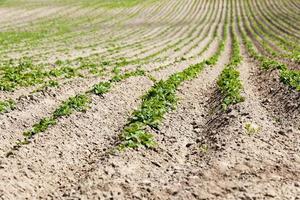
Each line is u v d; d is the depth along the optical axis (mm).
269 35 54875
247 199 10570
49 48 42625
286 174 12273
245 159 13070
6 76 24688
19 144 14352
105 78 25922
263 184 11461
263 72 29125
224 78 25469
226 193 11016
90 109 18344
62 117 16734
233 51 42531
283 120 17516
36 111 18375
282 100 20062
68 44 46219
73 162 13625
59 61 32438
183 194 10930
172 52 41688
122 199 10930
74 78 25750
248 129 15516
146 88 23984
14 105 18578
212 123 17484
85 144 15109
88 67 29969
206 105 21156
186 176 12125
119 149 13656
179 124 17359
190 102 21500
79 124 16516
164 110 18156
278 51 41594
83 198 10969
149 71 28484
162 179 12023
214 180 11734
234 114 17328
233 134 15070
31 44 45438
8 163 12703
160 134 15758
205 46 46656
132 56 37812
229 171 12266
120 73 27844
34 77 25172
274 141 14930
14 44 45031
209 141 15133
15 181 11781
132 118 17344
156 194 11055
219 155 13336
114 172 12320
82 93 21672
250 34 56750
